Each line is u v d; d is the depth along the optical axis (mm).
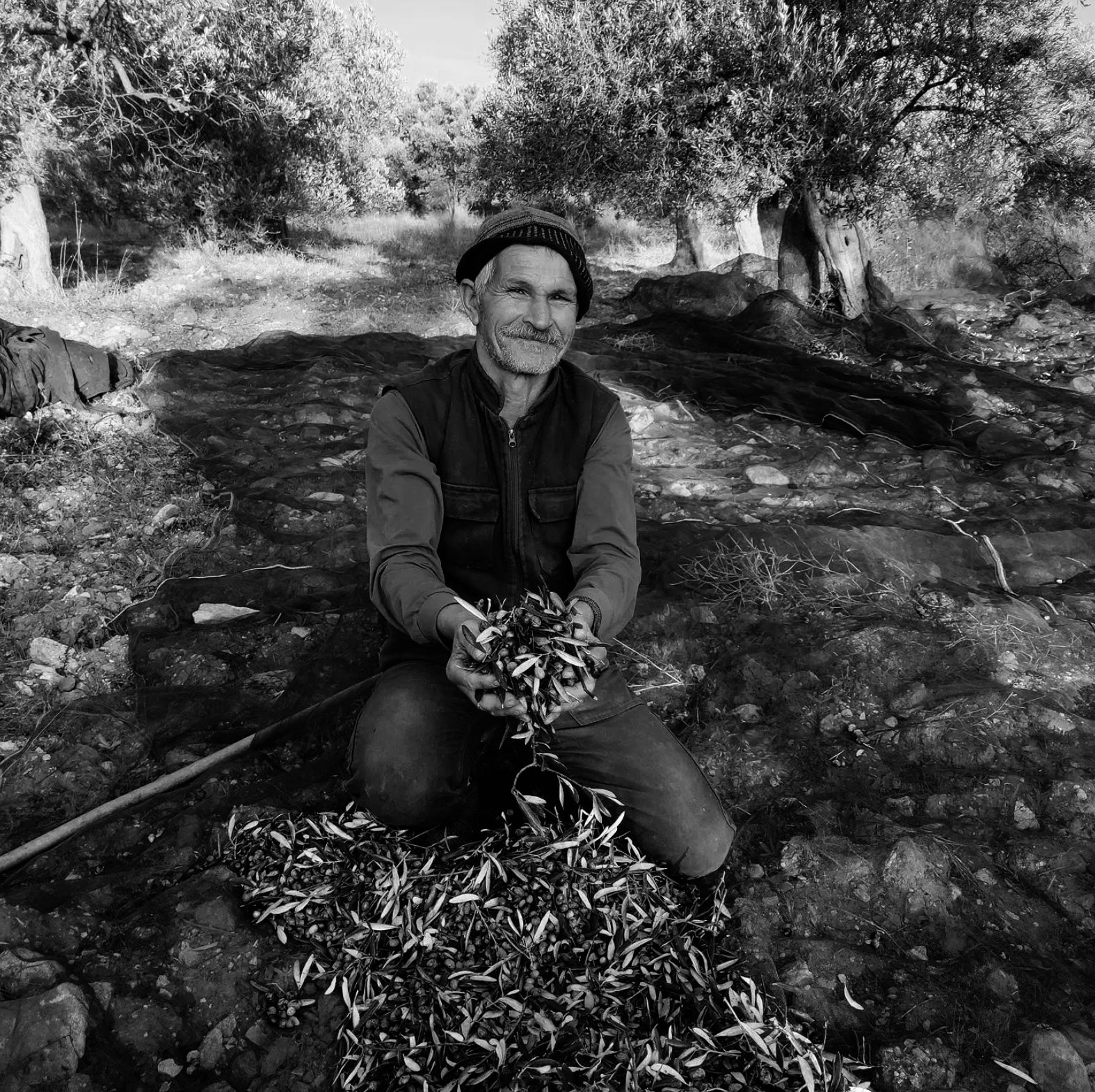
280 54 13969
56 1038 2006
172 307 11195
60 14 10844
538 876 2305
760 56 8688
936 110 9109
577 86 9664
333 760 2922
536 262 2320
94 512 5051
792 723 3184
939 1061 2061
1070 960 2363
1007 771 2949
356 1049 2035
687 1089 1921
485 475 2496
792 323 9367
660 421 6840
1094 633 3770
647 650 3619
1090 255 12789
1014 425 6789
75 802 2955
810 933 2412
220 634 3777
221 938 2275
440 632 2229
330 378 7531
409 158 31500
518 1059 1963
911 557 4328
